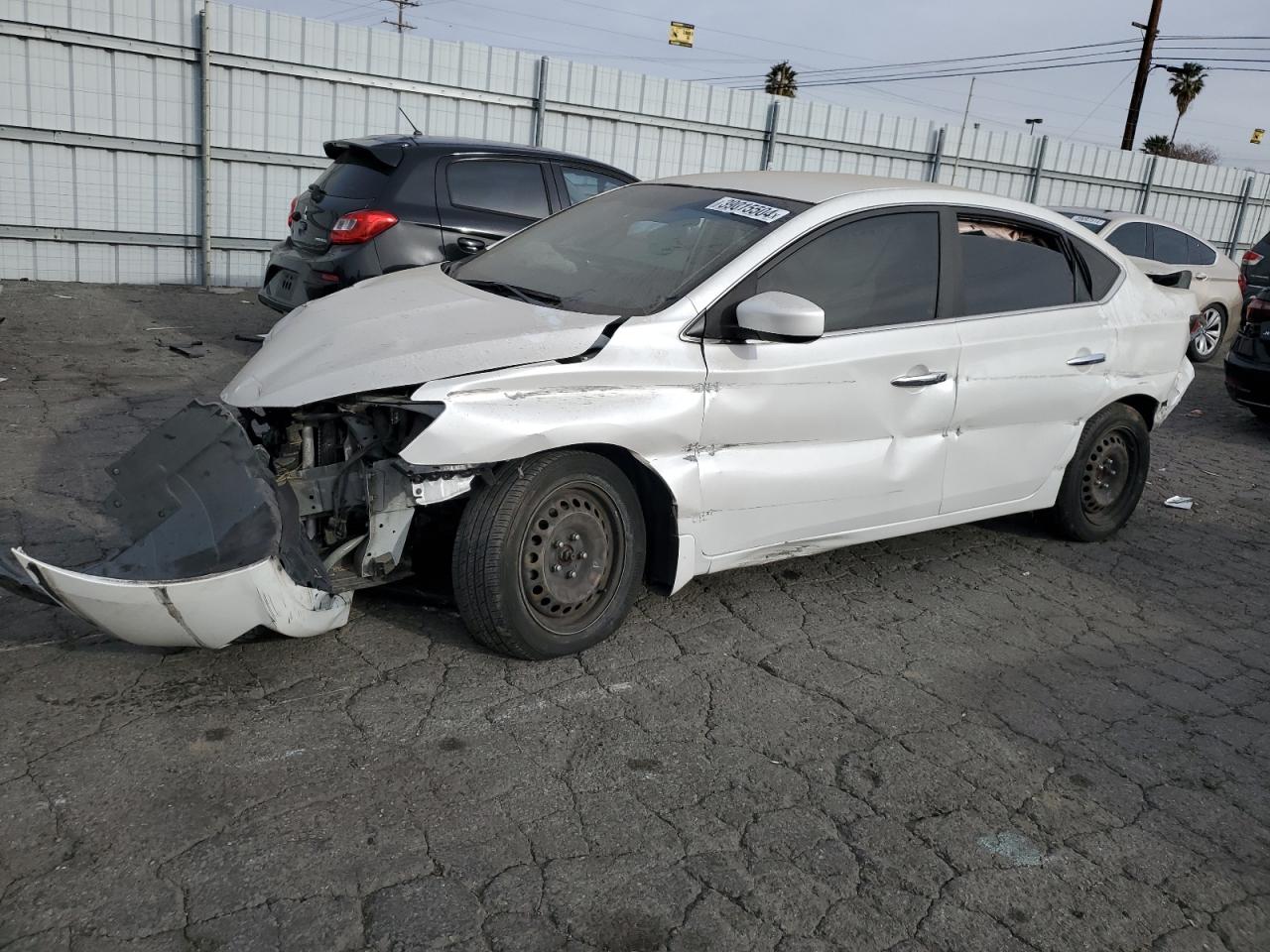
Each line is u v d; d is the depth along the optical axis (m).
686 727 3.52
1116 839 3.13
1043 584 5.14
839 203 4.39
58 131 10.82
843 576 5.01
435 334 3.73
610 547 3.91
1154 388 5.55
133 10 10.83
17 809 2.81
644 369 3.74
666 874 2.79
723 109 14.89
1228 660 4.47
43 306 9.78
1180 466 7.84
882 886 2.83
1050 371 5.02
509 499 3.57
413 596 4.24
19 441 5.84
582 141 13.91
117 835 2.74
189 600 3.10
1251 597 5.24
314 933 2.46
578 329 3.73
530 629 3.71
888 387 4.40
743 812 3.09
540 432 3.51
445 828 2.89
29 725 3.20
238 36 11.39
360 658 3.77
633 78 13.96
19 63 10.48
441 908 2.58
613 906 2.64
